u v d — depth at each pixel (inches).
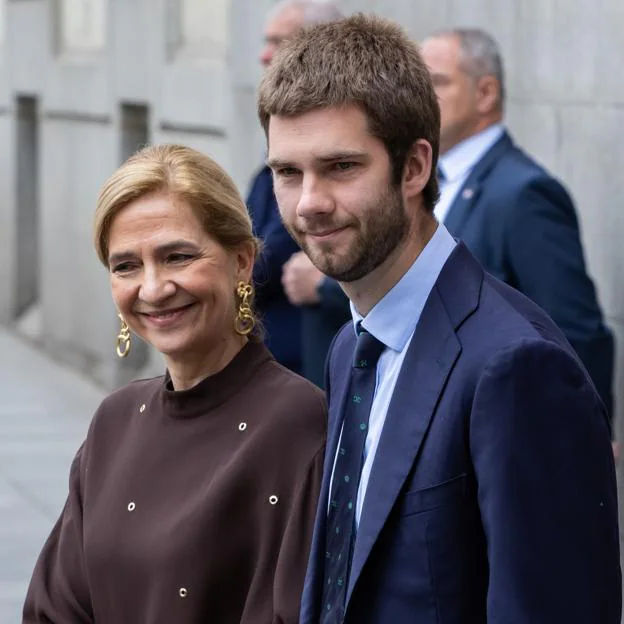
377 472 132.4
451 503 128.8
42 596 177.5
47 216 727.1
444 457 129.4
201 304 168.7
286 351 302.7
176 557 163.3
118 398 180.4
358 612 132.8
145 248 167.3
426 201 140.2
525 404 125.4
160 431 172.4
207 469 167.2
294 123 133.8
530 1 354.9
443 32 284.4
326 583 141.0
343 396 146.9
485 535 127.0
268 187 300.5
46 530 409.7
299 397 166.6
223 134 540.7
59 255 711.1
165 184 168.1
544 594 123.5
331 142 132.3
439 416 130.7
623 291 321.4
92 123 663.1
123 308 171.0
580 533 125.2
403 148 135.3
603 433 128.6
